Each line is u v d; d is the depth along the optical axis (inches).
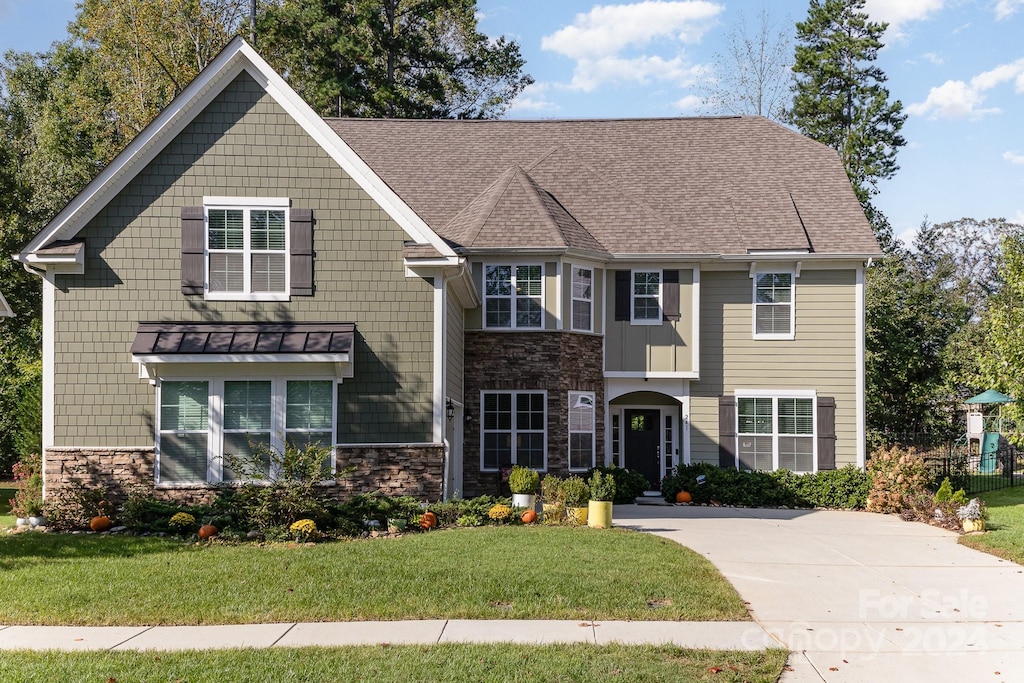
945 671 369.4
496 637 400.5
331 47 1626.5
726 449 999.6
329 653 372.8
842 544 671.8
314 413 734.5
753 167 1117.7
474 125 1197.1
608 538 631.2
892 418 1389.0
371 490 734.5
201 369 724.0
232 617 431.2
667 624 427.8
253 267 740.7
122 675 344.8
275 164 743.7
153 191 735.1
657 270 1002.1
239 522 653.3
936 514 801.6
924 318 1386.6
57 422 720.3
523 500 785.6
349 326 737.6
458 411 890.1
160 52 1561.3
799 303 1005.8
